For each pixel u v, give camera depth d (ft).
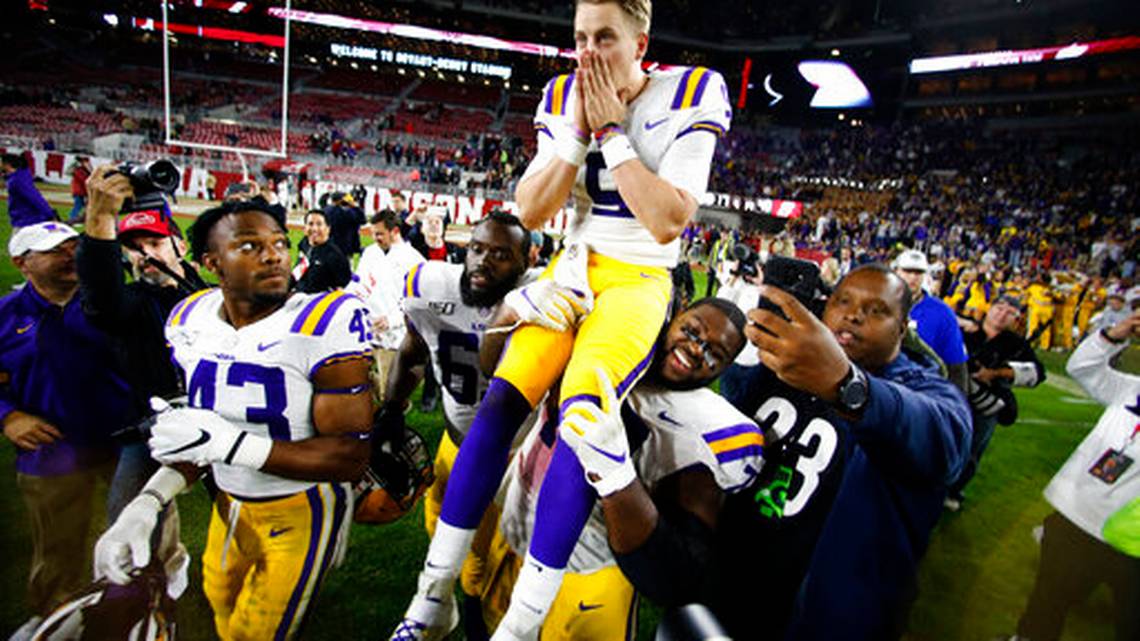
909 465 4.45
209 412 5.60
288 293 6.23
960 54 111.34
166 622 6.02
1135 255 57.26
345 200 24.94
